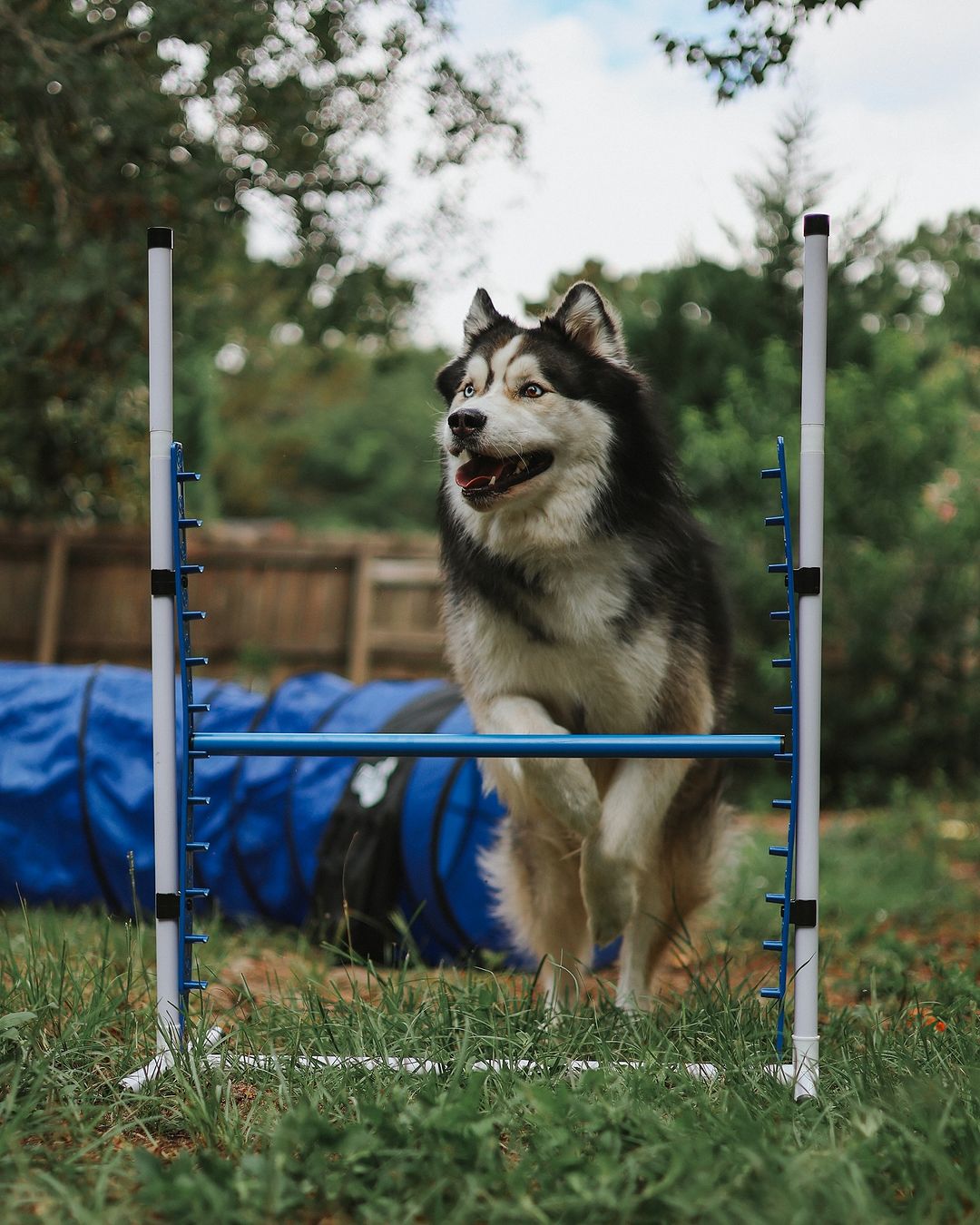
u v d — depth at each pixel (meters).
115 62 6.98
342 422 29.25
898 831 8.89
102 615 11.94
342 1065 3.01
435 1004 3.51
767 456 10.73
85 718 6.08
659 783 3.69
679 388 11.91
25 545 11.91
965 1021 3.64
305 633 12.07
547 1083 2.85
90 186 7.21
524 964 5.15
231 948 5.05
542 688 3.76
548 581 3.63
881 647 10.74
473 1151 2.40
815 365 3.17
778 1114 2.75
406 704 5.70
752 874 7.00
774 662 3.20
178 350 8.26
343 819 5.38
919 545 10.95
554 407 3.61
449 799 5.22
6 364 7.22
